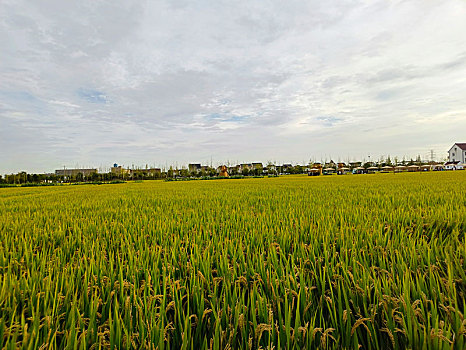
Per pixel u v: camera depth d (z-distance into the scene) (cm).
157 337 145
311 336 141
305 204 664
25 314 180
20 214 659
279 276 218
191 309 186
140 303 174
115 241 355
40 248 341
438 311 169
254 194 1053
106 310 181
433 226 377
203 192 1303
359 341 156
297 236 329
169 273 224
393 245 283
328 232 326
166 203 817
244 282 202
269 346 136
